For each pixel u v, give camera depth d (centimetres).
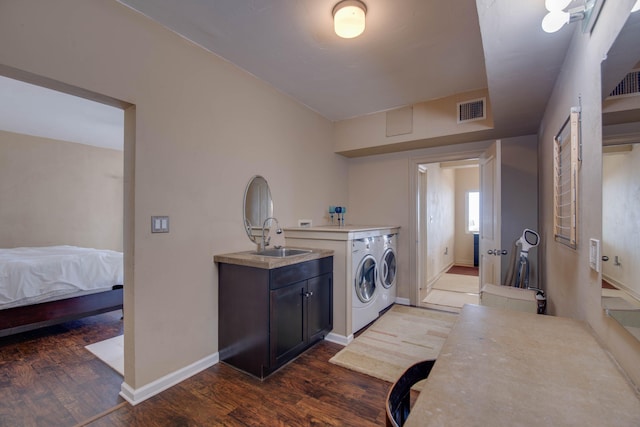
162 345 209
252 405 192
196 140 232
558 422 69
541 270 295
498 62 181
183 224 223
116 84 185
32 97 309
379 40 225
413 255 400
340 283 288
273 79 291
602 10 109
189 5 189
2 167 428
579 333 123
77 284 326
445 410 73
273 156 309
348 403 194
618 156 95
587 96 130
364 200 438
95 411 187
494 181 290
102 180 529
